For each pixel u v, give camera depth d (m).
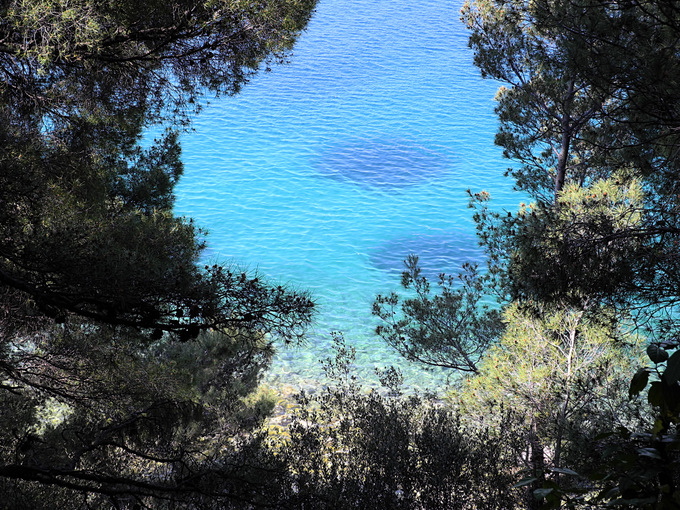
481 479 5.96
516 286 7.30
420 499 5.70
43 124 5.98
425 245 35.66
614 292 6.41
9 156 5.16
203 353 10.52
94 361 6.55
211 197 43.09
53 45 4.92
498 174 47.94
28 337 6.22
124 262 4.53
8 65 5.43
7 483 4.81
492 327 12.27
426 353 12.70
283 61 6.62
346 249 35.09
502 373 9.27
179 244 5.82
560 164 11.96
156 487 4.71
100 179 6.69
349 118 61.38
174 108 6.68
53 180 5.75
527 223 7.36
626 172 7.55
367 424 6.70
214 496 4.91
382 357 22.38
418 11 103.12
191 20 5.85
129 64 6.24
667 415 2.23
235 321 4.61
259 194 43.78
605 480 2.35
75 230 4.96
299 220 39.50
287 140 55.34
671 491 2.16
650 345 2.29
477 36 12.11
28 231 4.96
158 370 7.21
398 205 41.97
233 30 6.00
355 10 103.12
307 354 22.47
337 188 45.06
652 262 6.14
